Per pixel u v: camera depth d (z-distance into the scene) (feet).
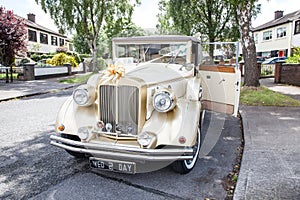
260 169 10.98
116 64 12.03
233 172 11.49
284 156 12.30
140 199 9.37
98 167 10.25
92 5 57.93
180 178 10.98
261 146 13.67
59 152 13.84
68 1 56.13
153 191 9.93
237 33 63.46
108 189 10.07
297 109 22.99
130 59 15.16
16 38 56.34
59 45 133.18
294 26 93.04
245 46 32.71
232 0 29.60
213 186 10.30
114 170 10.00
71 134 10.82
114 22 61.05
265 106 24.32
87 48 124.06
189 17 64.39
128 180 10.81
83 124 10.86
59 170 11.70
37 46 106.63
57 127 11.15
